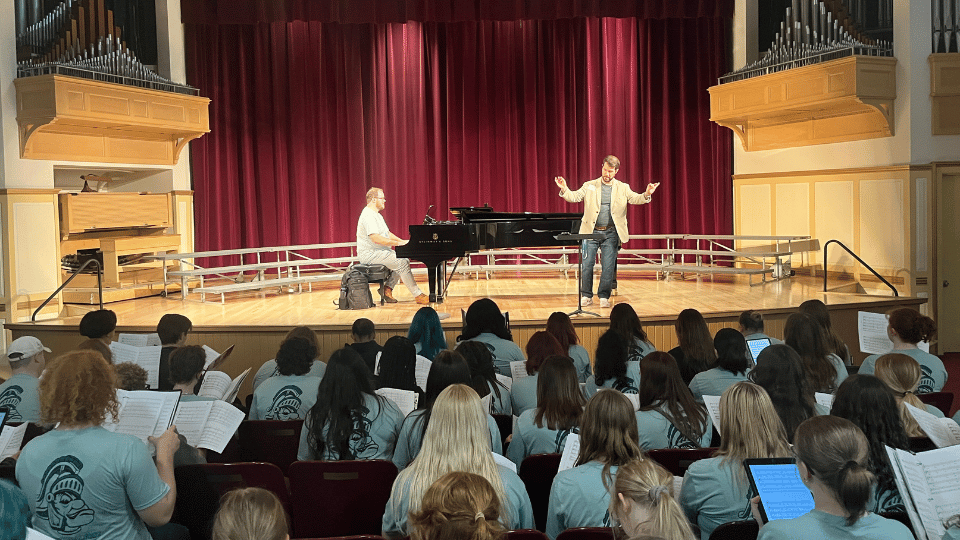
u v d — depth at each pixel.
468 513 1.71
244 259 12.61
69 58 9.83
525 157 12.87
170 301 10.19
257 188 12.60
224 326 7.82
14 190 9.38
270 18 11.74
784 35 10.74
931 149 9.51
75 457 2.51
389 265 9.06
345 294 8.95
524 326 7.77
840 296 9.08
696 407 3.48
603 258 8.82
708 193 12.58
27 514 2.30
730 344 4.07
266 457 3.93
